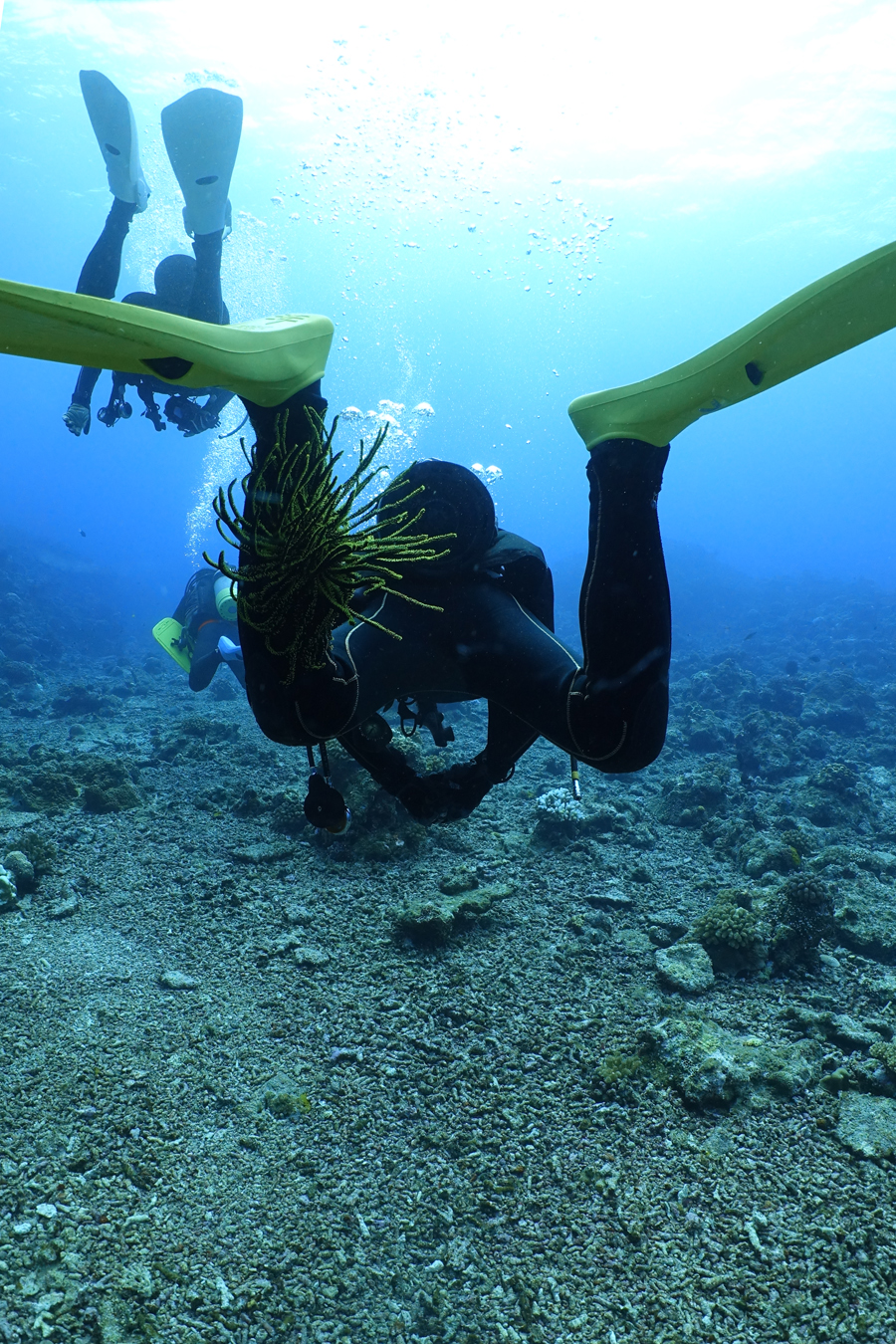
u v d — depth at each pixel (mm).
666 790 9719
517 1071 4496
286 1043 4773
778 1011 5062
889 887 7098
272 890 6691
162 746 11008
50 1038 4688
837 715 14008
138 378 5219
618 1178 3777
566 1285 3262
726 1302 3178
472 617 1599
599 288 56562
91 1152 3852
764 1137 4020
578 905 6555
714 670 16641
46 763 9367
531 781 10062
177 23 27688
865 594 32219
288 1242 3438
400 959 5641
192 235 5867
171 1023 4938
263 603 1310
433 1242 3463
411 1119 4176
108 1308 3084
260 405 1254
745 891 6066
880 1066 4387
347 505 1297
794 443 114562
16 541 36844
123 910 6402
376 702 1573
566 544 112500
